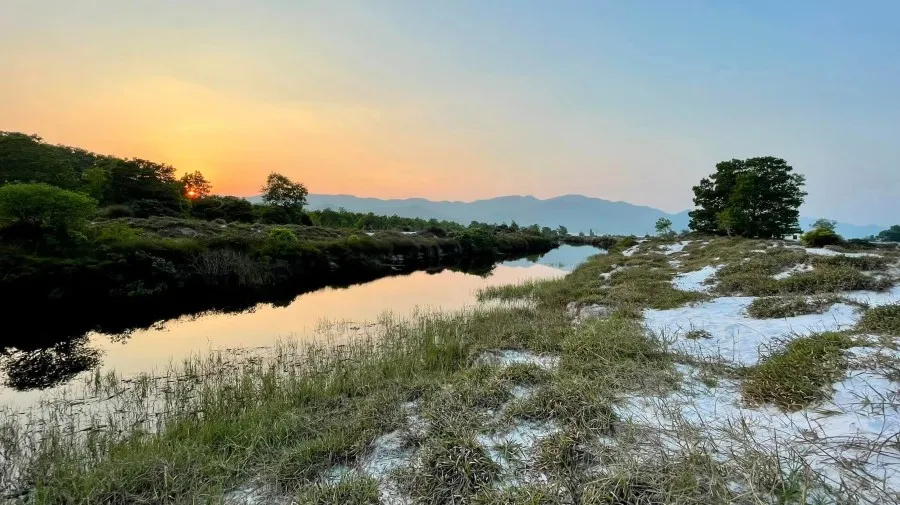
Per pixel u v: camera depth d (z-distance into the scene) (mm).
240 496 4465
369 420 5727
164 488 4422
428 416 5582
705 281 14164
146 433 6172
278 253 25531
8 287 15703
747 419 4809
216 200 49969
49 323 15055
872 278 10078
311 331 13102
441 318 13070
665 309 11086
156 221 30781
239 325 14406
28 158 33438
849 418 4340
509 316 12695
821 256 13219
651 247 31078
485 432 5133
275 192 52188
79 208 18922
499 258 49062
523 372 6637
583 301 13523
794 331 7656
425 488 4188
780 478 3459
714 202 38000
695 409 5211
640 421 4973
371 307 17531
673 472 3746
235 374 8844
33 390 8469
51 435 5926
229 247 23672
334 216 59969
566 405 5309
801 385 5012
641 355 7113
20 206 17594
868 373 4996
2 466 5312
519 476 4234
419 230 56906
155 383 8625
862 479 3410
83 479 4566
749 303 10281
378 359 8867
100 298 17875
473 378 6711
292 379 7801
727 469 3730
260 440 5406
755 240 24281
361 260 32969
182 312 17047
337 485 4316
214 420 6340
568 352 7730
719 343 7812
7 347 12062
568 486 3824
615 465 4055
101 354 11188
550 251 62875
